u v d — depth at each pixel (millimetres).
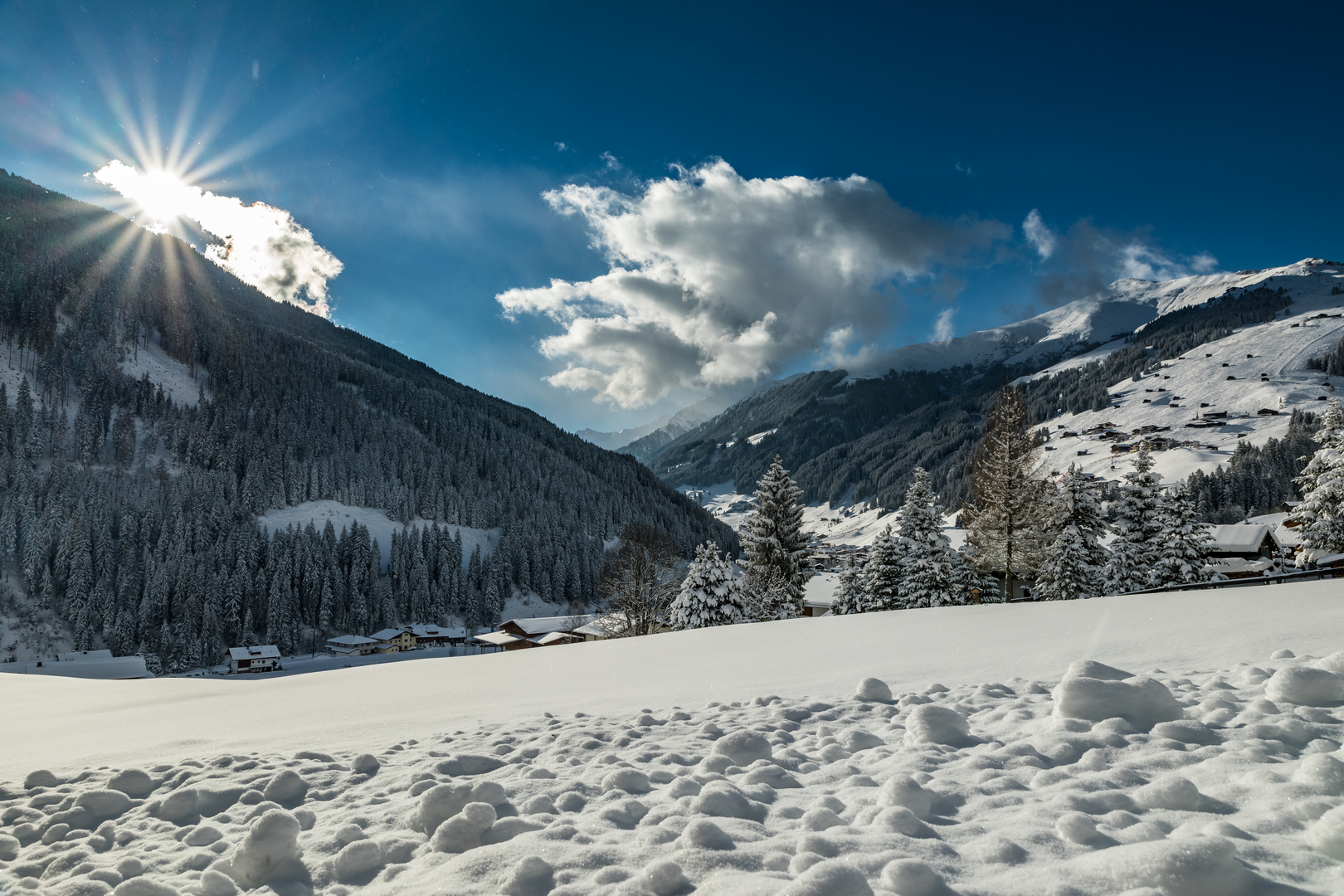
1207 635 7184
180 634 76812
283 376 154500
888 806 2816
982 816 2787
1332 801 2400
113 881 2957
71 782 4824
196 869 3119
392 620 95000
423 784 4039
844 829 2695
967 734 4059
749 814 3043
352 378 175125
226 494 107062
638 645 12391
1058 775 3125
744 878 2287
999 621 10805
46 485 90000
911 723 4164
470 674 10234
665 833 2812
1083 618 9852
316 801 4059
